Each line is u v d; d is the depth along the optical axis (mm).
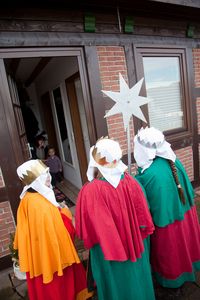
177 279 1855
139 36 3322
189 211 1877
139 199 1557
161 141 1724
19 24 2525
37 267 1605
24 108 5797
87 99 3047
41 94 6520
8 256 2674
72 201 4277
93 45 2975
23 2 2508
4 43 2475
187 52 3869
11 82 3922
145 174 1738
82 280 1911
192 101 4047
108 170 1466
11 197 2627
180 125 4133
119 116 3254
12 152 2588
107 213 1435
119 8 3041
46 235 1563
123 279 1592
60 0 2627
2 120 2516
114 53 3148
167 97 3900
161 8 3291
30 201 1596
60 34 2754
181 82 3951
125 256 1444
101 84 3092
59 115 5371
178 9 3398
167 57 3750
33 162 1647
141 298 1602
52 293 1707
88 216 1468
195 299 1934
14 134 2596
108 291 1638
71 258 1634
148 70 3625
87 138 4359
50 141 6449
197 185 4320
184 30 3787
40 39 2645
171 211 1724
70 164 5199
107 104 3154
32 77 5898
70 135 4777
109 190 1456
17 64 4277
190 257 1905
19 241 1617
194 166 4227
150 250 1940
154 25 3441
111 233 1426
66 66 4234
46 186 1648
